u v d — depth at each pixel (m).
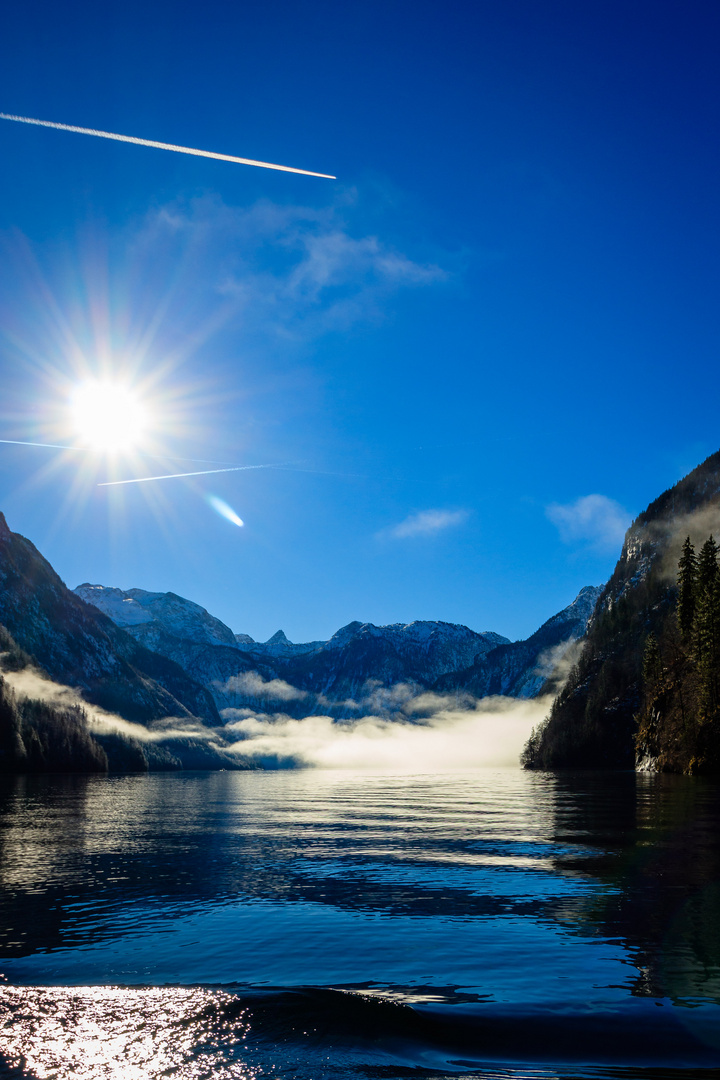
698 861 28.69
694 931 18.14
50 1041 11.67
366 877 26.91
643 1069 10.43
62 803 81.06
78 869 29.66
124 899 23.36
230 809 67.62
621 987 14.14
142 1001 13.59
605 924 19.00
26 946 17.70
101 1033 12.00
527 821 47.38
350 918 20.31
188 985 14.54
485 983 14.45
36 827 49.53
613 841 35.31
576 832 39.72
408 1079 10.05
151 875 28.06
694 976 14.72
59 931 19.19
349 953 16.78
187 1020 12.58
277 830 45.38
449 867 28.78
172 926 19.64
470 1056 10.92
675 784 96.00
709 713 117.75
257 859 32.16
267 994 13.87
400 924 19.55
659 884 24.14
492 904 21.73
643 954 16.31
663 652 184.25
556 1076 10.12
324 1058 10.87
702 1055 10.94
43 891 24.88
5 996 13.94
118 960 16.39
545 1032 11.89
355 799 82.25
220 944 17.73
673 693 141.62
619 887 23.81
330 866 29.69
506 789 96.94
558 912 20.48
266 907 21.95
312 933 18.70
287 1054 11.02
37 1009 13.18
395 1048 11.28
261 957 16.56
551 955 16.33
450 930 18.78
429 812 57.91
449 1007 13.09
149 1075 10.39
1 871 29.31
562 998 13.52
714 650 122.12
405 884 25.36
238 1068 10.56
